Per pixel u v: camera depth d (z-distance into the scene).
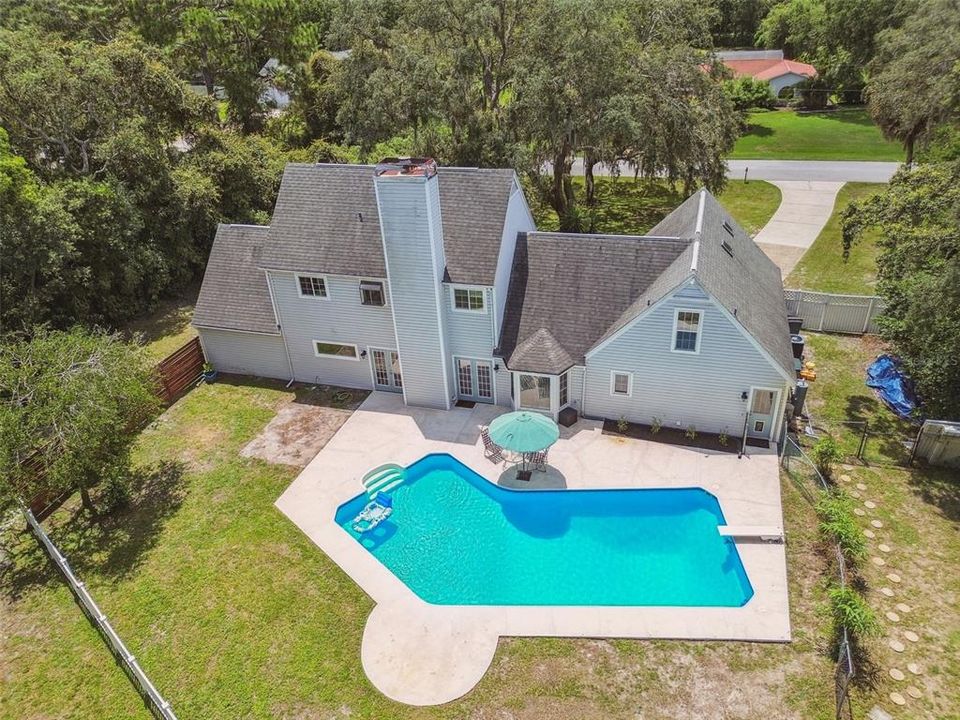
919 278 22.17
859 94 73.75
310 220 25.61
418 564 18.75
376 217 24.89
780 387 21.03
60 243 27.89
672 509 20.19
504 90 43.81
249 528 20.05
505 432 20.97
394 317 23.91
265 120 58.97
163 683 15.43
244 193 40.50
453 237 23.38
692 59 39.78
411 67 39.44
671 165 40.03
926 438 20.80
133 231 32.28
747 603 16.62
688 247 22.73
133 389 19.84
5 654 16.39
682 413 22.91
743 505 19.70
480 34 38.75
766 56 83.31
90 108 32.69
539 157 41.88
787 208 45.88
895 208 24.72
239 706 14.83
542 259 24.75
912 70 37.62
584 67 35.97
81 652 16.33
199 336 28.45
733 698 14.42
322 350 27.08
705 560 18.38
